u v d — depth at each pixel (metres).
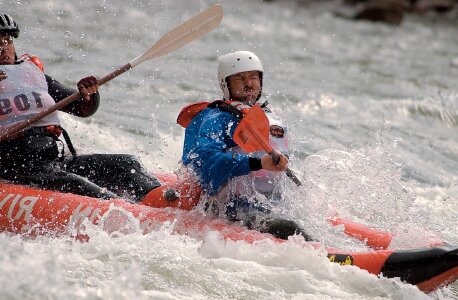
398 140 30.41
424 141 30.89
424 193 23.38
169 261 14.71
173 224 16.05
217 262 14.83
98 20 52.59
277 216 16.19
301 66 47.75
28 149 17.56
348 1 82.94
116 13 56.75
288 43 57.44
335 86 41.69
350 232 16.53
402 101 38.03
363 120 33.53
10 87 17.73
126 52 42.62
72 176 17.38
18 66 18.14
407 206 18.11
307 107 35.22
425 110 36.38
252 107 15.70
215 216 16.62
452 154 29.45
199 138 16.50
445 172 26.72
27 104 17.77
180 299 13.38
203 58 44.22
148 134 26.47
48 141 17.89
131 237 15.66
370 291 14.33
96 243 15.34
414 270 14.48
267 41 56.91
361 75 46.62
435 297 15.29
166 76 37.28
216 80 37.59
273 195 16.80
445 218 20.59
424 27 76.25
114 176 18.16
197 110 17.22
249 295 13.82
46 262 13.80
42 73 18.56
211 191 16.14
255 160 15.67
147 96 32.62
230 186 16.31
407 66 52.19
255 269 14.70
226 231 15.83
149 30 51.78
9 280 12.98
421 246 16.08
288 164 16.78
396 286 14.40
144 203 17.34
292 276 14.49
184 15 61.19
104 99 31.17
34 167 17.58
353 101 37.56
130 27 51.75
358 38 65.25
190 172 16.56
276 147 16.91
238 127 15.84
